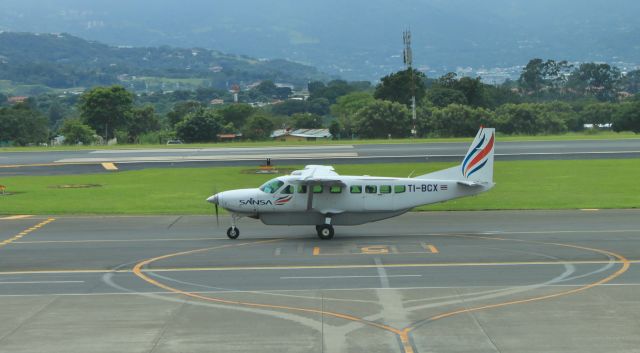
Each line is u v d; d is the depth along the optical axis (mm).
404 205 74812
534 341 41000
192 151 188250
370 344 40844
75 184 125062
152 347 40875
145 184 123188
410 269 58750
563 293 50656
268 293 51781
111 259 64750
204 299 50438
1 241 74438
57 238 75938
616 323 43906
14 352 40312
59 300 50594
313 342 41250
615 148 173750
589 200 98375
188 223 85250
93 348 40844
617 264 59656
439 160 154000
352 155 168125
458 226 80500
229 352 39906
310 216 74625
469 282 54188
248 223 84750
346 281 54969
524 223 81750
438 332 42688
